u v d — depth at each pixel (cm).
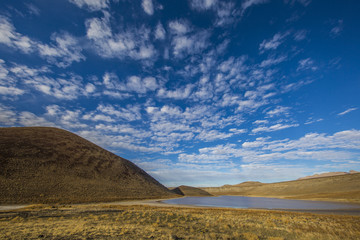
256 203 5984
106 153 9862
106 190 6150
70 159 7000
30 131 7731
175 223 1664
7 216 1834
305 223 1752
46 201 4044
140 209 2891
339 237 1285
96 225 1428
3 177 4459
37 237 1027
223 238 1180
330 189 9781
